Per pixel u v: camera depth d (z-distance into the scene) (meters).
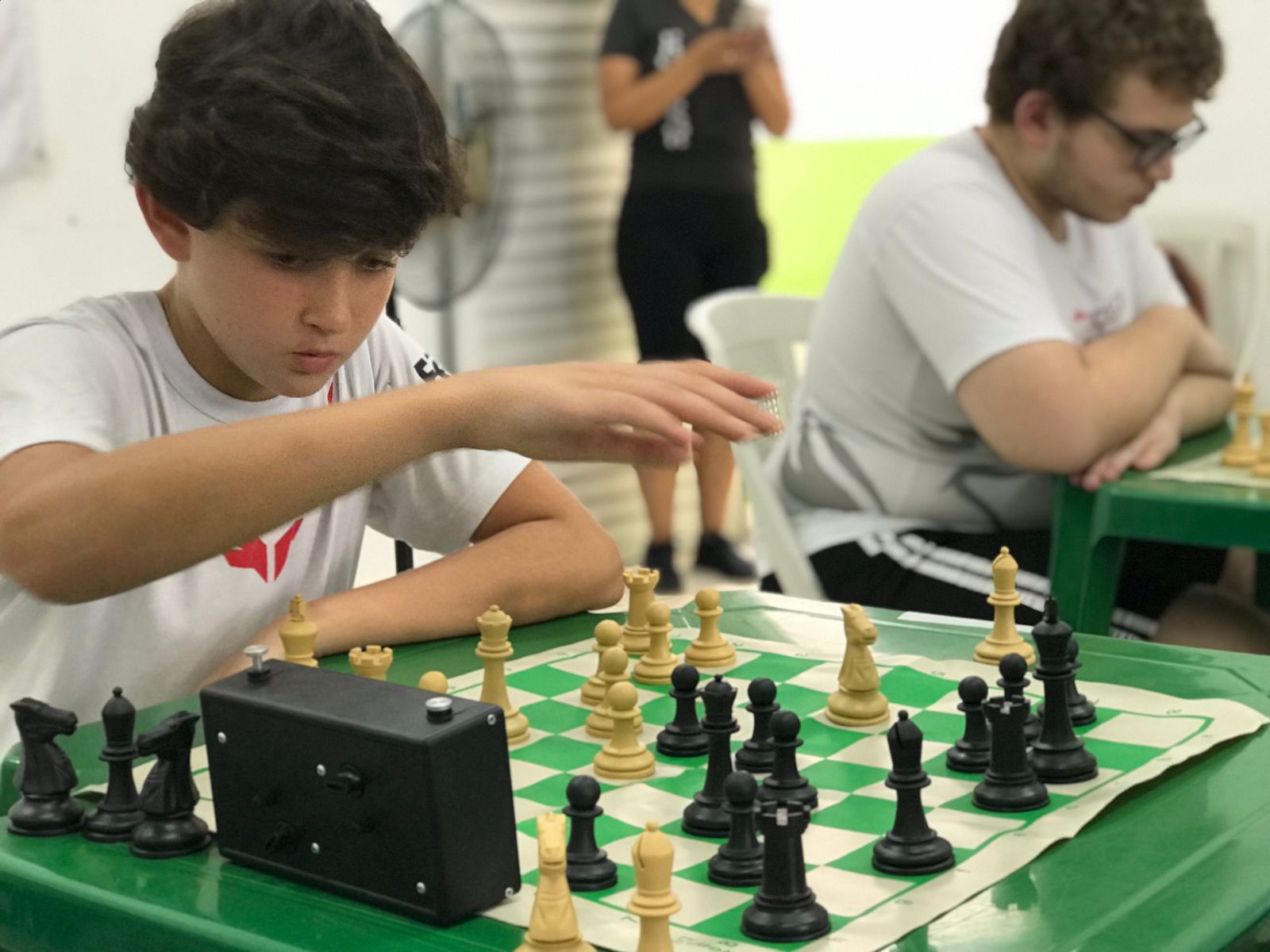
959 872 0.93
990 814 1.03
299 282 1.20
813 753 1.17
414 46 3.45
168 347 1.51
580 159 4.64
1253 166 4.45
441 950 0.86
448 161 1.26
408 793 0.89
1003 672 1.06
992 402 2.24
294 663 1.06
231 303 1.23
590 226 4.71
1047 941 0.84
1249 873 0.92
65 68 2.71
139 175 1.25
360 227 1.16
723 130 4.27
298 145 1.13
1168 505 2.11
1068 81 2.25
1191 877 0.92
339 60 1.18
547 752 1.20
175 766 1.01
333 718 0.92
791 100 4.55
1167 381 2.39
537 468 1.75
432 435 1.17
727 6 4.23
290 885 0.96
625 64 4.23
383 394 1.18
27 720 1.04
